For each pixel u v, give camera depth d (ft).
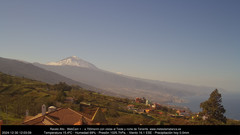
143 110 524.93
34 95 511.40
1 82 620.90
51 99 476.13
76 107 433.89
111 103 584.81
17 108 388.57
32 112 376.89
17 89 553.23
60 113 186.19
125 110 472.44
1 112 344.49
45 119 178.60
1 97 463.83
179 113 580.30
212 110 200.34
